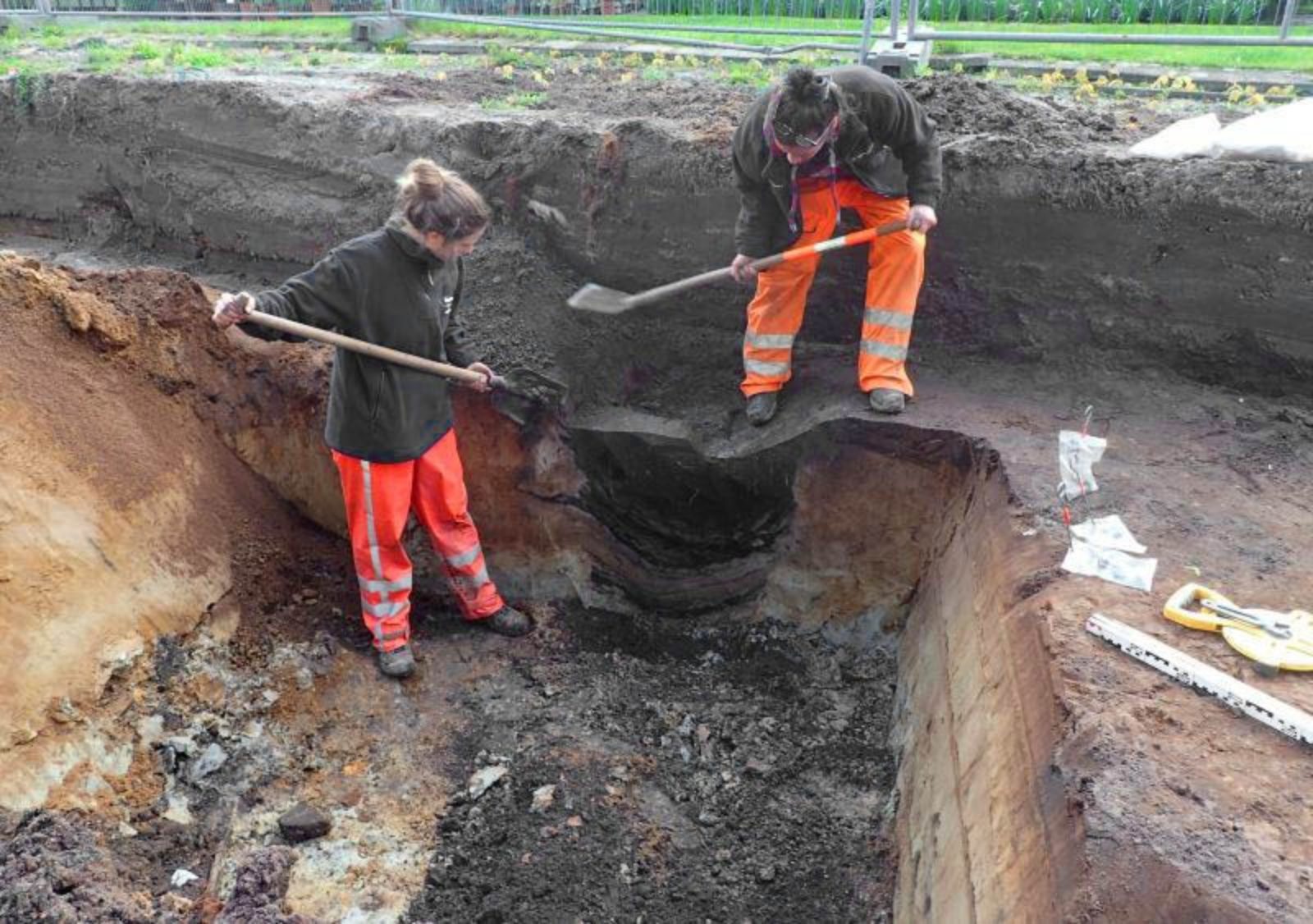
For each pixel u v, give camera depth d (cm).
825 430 440
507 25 741
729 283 489
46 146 637
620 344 509
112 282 448
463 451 493
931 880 311
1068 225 431
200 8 936
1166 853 218
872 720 438
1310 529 341
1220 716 256
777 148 359
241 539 462
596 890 370
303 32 852
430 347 397
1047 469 377
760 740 434
